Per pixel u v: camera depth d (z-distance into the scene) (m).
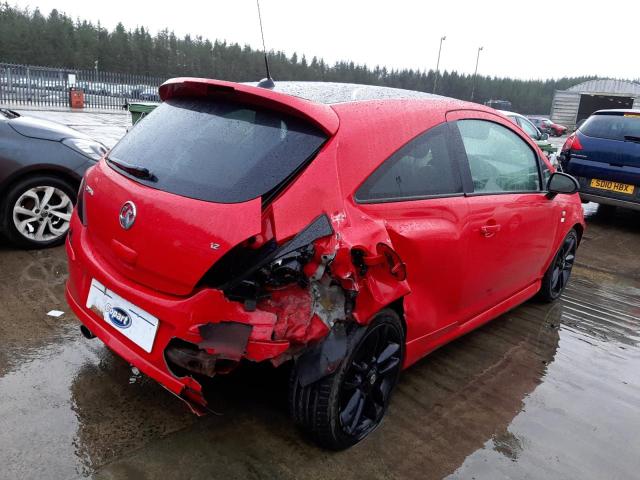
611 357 3.89
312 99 2.61
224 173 2.28
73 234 2.76
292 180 2.24
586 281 5.62
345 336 2.38
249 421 2.70
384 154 2.61
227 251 2.10
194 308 2.13
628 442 2.89
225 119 2.49
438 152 2.99
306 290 2.27
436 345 3.16
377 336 2.59
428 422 2.87
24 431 2.47
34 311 3.61
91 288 2.61
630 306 4.99
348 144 2.44
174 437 2.54
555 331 4.25
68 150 4.78
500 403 3.14
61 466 2.29
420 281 2.82
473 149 3.29
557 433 2.91
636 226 8.31
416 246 2.71
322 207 2.27
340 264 2.25
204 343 2.12
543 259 4.29
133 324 2.35
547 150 12.98
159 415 2.68
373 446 2.63
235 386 2.96
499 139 3.60
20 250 4.72
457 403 3.09
